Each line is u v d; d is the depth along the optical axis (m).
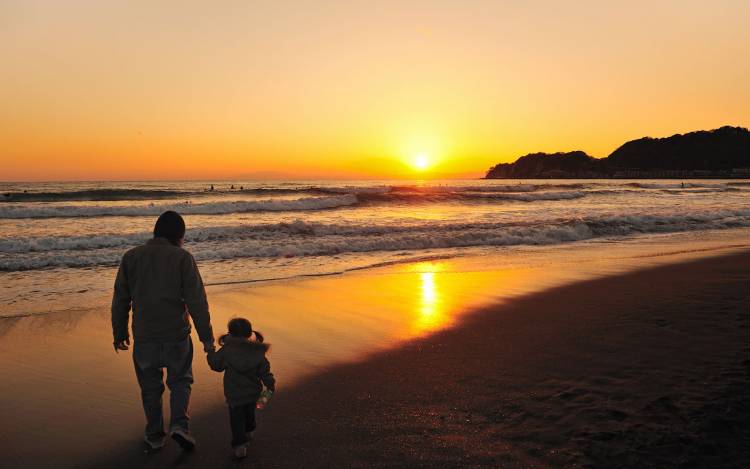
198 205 26.94
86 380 5.09
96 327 6.96
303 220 22.47
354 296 8.73
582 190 53.03
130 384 5.00
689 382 4.45
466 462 3.33
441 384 4.76
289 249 13.97
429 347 5.95
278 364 5.42
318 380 4.95
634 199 40.47
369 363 5.44
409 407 4.26
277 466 3.40
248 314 7.56
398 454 3.48
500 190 50.56
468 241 16.08
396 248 14.98
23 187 73.69
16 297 8.74
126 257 3.71
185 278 3.71
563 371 4.94
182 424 3.62
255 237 16.00
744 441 3.38
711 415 3.76
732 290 8.55
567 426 3.74
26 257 12.32
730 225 20.69
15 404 4.49
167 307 3.68
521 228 17.88
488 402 4.29
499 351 5.69
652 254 13.47
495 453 3.42
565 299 8.27
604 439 3.50
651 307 7.43
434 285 9.62
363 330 6.72
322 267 11.77
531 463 3.27
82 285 9.78
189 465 3.47
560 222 20.12
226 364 3.59
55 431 4.00
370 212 27.81
